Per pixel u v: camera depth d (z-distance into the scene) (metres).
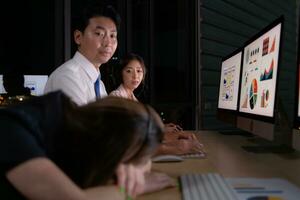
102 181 0.70
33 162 0.62
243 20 5.26
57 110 0.69
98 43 1.73
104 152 0.66
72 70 1.67
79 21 1.78
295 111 1.37
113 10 1.78
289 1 6.57
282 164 1.32
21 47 3.12
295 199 0.86
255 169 1.22
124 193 0.71
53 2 3.29
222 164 1.32
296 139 1.35
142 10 4.22
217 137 2.18
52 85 1.67
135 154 0.70
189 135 1.91
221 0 4.81
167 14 4.37
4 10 3.13
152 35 4.23
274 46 1.46
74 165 0.68
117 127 0.66
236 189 0.95
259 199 0.86
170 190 0.96
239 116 1.96
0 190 0.65
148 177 0.98
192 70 4.50
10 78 2.73
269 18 5.93
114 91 2.68
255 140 2.01
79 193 0.66
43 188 0.63
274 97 1.41
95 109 0.69
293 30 6.27
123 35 4.03
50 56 3.26
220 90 2.64
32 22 3.22
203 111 4.50
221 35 4.80
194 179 1.05
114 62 2.93
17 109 0.67
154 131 0.70
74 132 0.67
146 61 4.20
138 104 0.74
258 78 1.64
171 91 4.35
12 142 0.63
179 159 1.37
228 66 2.38
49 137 0.67
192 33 4.49
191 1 4.49
